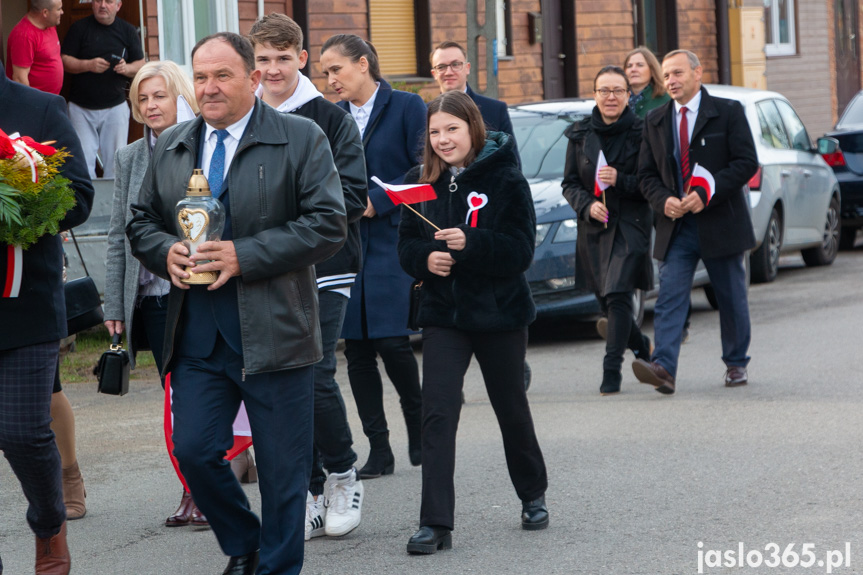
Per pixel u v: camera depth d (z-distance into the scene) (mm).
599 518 6566
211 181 5109
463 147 6203
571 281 11711
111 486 7609
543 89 23188
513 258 6039
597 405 9508
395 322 7500
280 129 5109
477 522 6613
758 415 8875
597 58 24312
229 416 5172
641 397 9750
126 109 14508
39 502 5352
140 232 5152
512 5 22391
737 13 28344
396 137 7578
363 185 6484
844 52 34031
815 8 32250
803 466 7430
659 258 9898
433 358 6148
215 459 5082
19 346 5160
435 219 6203
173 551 6320
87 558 6207
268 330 5000
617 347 9938
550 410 9375
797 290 15578
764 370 10617
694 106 9789
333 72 7551
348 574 5820
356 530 6566
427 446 6121
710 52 27766
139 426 9250
